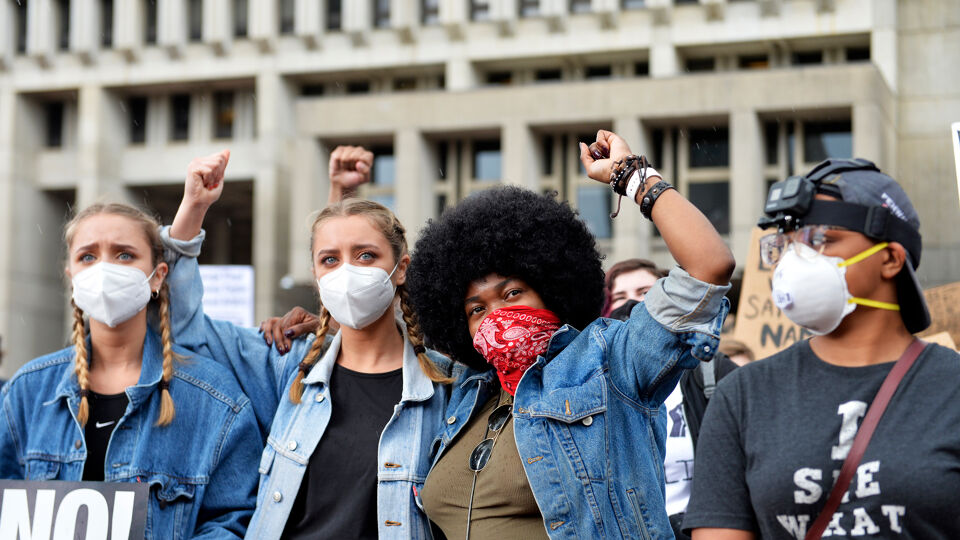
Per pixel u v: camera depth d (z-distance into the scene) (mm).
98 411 3934
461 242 3572
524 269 3467
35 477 3865
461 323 3652
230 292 15008
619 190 3246
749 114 32250
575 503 3107
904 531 2510
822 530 2592
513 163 34031
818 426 2656
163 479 3865
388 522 3562
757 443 2729
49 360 4039
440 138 35844
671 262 34094
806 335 5922
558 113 33719
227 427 3982
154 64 39875
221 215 44812
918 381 2621
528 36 36125
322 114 35594
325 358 3830
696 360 3131
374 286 3729
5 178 40875
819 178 2781
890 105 33531
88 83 40406
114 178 41062
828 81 31734
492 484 3227
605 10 35312
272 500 3678
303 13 38188
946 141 34250
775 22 34281
